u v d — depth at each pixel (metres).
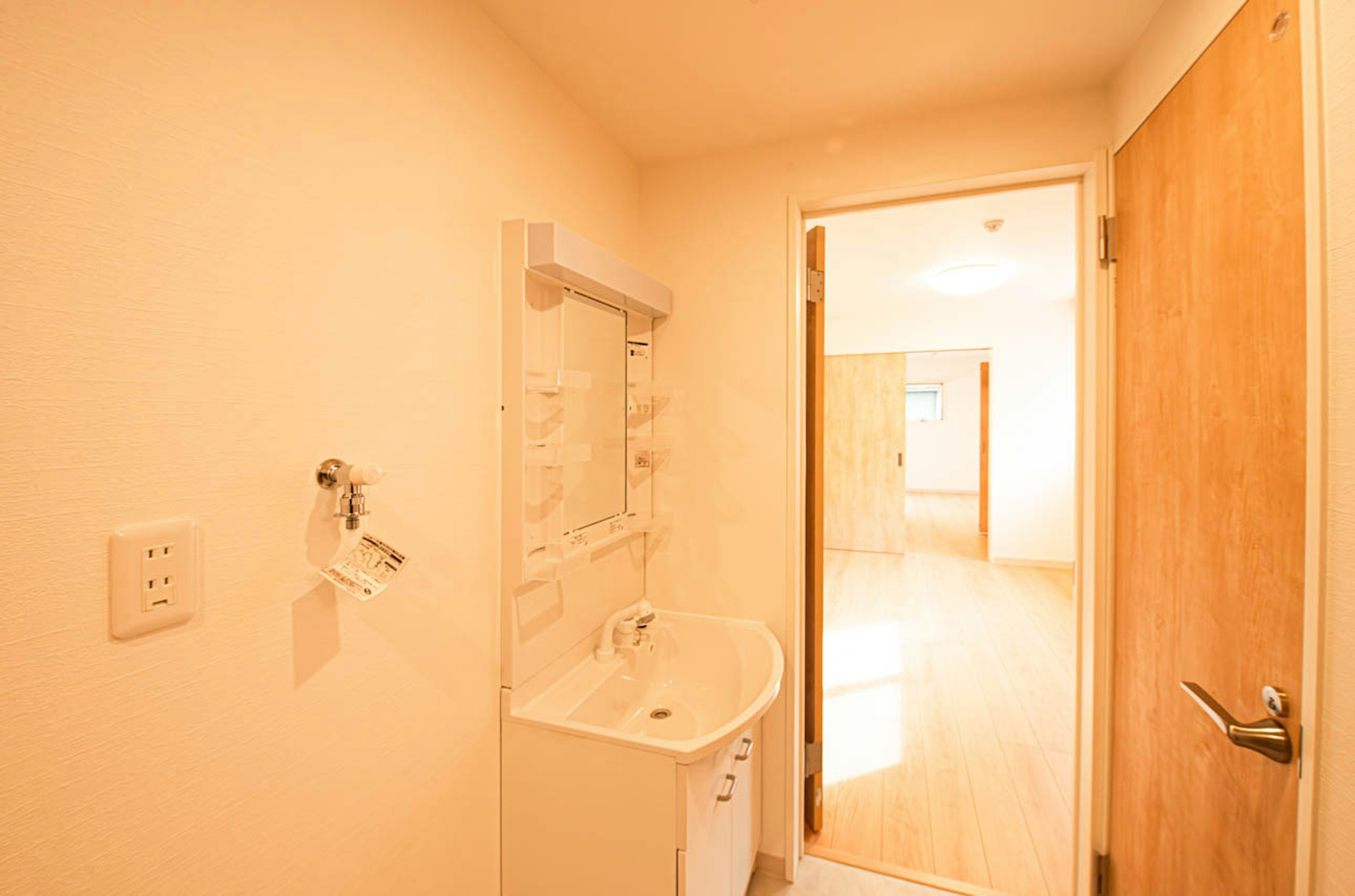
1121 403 1.39
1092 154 1.44
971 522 7.43
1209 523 1.01
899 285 4.21
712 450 1.79
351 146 0.87
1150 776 1.25
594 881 1.17
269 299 0.75
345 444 0.86
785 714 1.72
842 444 5.89
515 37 1.26
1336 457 0.71
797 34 1.25
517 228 1.21
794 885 1.70
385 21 0.94
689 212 1.81
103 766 0.59
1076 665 1.58
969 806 2.05
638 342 1.76
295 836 0.80
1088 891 1.50
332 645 0.85
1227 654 0.96
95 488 0.58
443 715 1.08
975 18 1.20
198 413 0.67
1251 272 0.89
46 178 0.54
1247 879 0.91
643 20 1.20
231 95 0.70
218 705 0.70
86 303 0.57
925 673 3.14
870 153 1.62
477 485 1.15
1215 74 0.98
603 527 1.54
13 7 0.52
